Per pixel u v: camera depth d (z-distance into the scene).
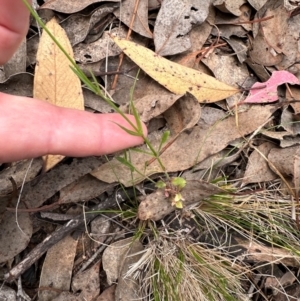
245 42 0.14
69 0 0.13
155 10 0.13
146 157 0.13
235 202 0.13
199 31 0.13
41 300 0.12
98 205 0.13
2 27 0.10
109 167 0.12
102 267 0.13
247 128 0.13
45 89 0.12
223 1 0.13
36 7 0.13
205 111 0.13
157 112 0.12
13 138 0.10
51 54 0.12
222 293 0.13
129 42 0.13
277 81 0.13
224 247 0.13
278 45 0.13
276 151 0.13
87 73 0.13
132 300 0.13
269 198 0.13
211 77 0.13
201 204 0.13
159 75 0.13
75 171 0.12
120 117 0.11
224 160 0.13
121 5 0.13
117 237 0.13
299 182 0.13
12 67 0.12
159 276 0.12
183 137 0.13
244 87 0.13
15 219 0.12
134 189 0.12
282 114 0.13
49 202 0.13
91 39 0.13
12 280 0.12
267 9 0.14
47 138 0.11
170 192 0.12
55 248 0.13
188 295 0.13
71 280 0.13
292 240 0.13
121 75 0.13
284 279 0.13
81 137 0.11
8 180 0.12
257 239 0.13
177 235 0.13
